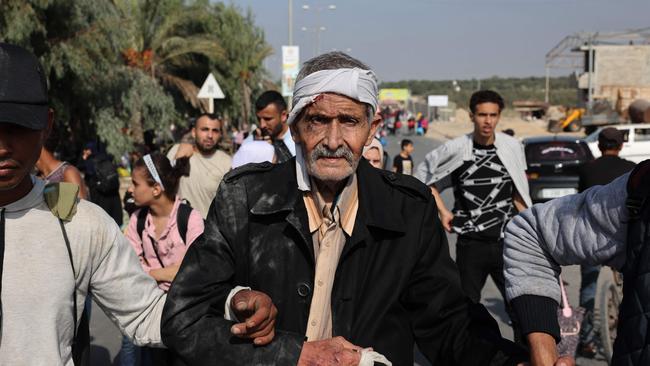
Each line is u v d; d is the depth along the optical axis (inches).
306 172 82.0
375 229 81.1
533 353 79.7
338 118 78.8
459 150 197.3
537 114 2881.4
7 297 74.5
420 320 84.4
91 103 667.4
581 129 1945.1
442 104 3649.1
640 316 69.7
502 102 196.1
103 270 82.7
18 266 75.5
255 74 1450.5
